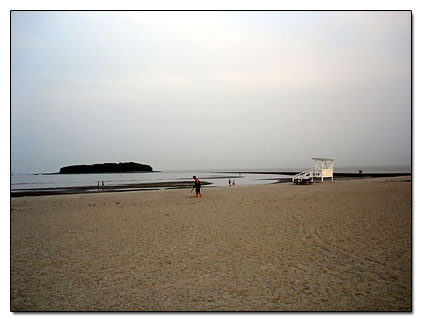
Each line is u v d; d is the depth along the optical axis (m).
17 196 26.41
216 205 17.55
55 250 9.07
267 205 16.70
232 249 8.66
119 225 12.52
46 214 15.92
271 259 7.75
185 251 8.62
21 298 6.02
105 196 25.36
